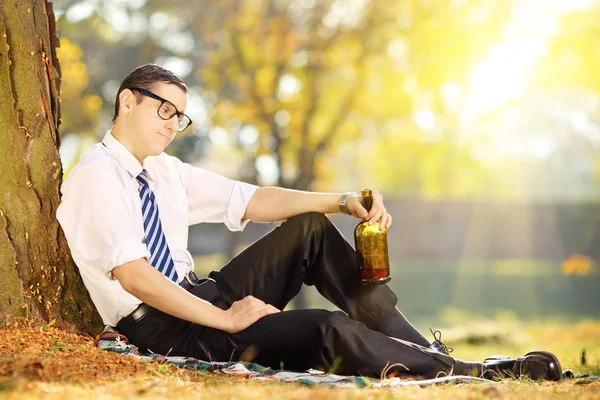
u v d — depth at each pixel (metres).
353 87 18.22
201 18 19.25
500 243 37.69
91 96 18.47
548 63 19.47
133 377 3.19
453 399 2.97
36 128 4.18
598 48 18.30
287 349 3.58
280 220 4.32
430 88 18.17
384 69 18.00
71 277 4.18
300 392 2.99
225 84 18.91
